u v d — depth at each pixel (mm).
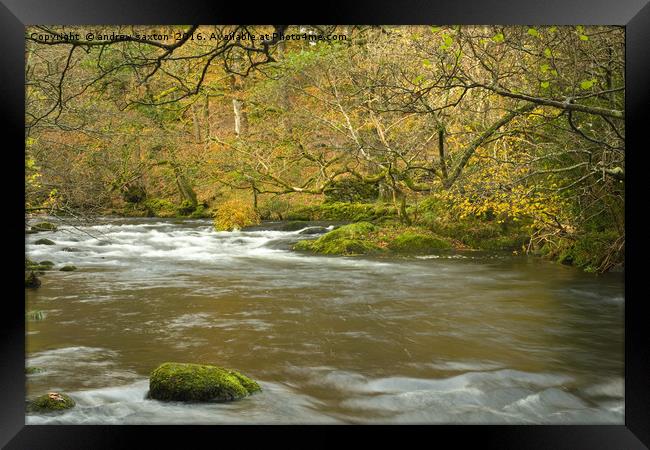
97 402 4809
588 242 12531
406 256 15008
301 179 25266
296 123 19391
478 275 11977
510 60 8586
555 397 5137
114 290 10312
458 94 11523
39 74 9727
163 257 15461
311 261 14469
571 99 6285
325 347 6586
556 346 6711
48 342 6703
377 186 23984
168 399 4867
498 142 11680
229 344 6672
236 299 9477
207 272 12664
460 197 12742
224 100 26781
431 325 7691
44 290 10266
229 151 23172
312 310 8586
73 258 15078
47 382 5289
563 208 11742
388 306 8938
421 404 4941
